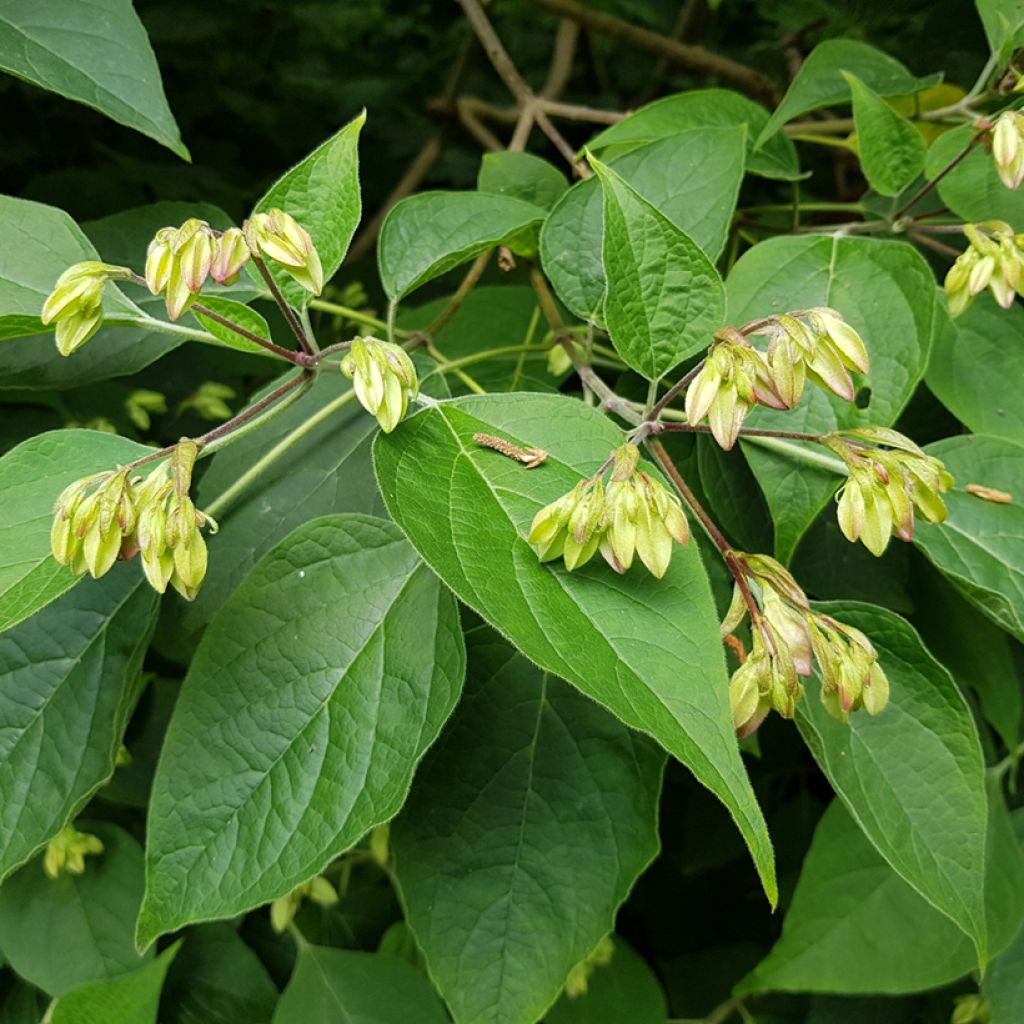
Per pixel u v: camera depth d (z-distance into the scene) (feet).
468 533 0.75
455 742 1.05
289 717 0.90
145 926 0.84
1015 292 1.00
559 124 2.31
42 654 1.01
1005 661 1.31
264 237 0.78
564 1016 1.40
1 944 1.23
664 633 0.71
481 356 1.22
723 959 1.76
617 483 0.73
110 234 1.18
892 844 0.95
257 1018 1.36
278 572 0.94
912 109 1.40
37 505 0.82
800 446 0.97
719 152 1.13
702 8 2.34
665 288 0.90
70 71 0.95
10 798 0.97
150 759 1.25
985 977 1.33
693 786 1.66
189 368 1.63
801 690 0.77
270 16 2.35
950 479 0.82
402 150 2.48
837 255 1.07
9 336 0.89
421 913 1.01
